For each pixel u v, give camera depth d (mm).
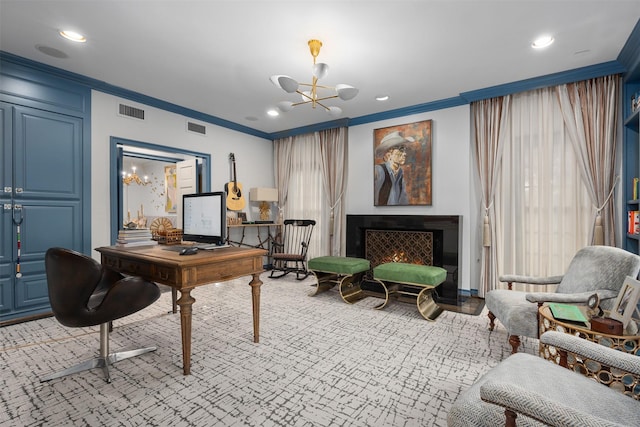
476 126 3932
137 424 1560
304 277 5059
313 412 1659
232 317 3150
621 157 3129
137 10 2326
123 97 3883
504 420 1042
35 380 1960
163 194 6992
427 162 4250
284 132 5770
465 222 3994
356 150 4973
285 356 2299
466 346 2484
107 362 2031
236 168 5391
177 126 4496
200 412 1652
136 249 2520
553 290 3428
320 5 2260
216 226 2564
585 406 1077
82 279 1783
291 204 5816
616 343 1659
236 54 2979
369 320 3088
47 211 3281
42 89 3234
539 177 3527
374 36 2650
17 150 3084
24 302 3133
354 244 4723
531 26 2488
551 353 1845
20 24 2508
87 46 2844
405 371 2088
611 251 2260
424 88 3736
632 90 3068
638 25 2443
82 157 3523
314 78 3322
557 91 3428
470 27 2510
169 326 2895
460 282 3926
